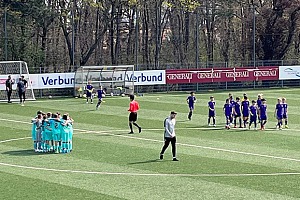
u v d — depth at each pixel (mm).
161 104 61094
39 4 81125
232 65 82250
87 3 84312
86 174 29781
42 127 35750
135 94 71438
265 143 38750
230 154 34906
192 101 49938
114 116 52156
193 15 93125
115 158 33781
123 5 87125
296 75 80812
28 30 81125
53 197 25516
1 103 63094
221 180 28375
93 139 40406
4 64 67812
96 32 86562
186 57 92750
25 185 27609
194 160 33125
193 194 25875
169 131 32812
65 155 34812
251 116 45031
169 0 90562
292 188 26766
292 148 36875
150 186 27281
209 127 45938
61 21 83000
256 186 27172
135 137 41188
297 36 94875
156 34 87438
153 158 33750
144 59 90125
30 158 34000
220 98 67000
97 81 69375
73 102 63531
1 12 79562
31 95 66812
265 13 92000
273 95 69938
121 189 26766
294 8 91500
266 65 83500
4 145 38375
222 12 92812
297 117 51250
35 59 80000
